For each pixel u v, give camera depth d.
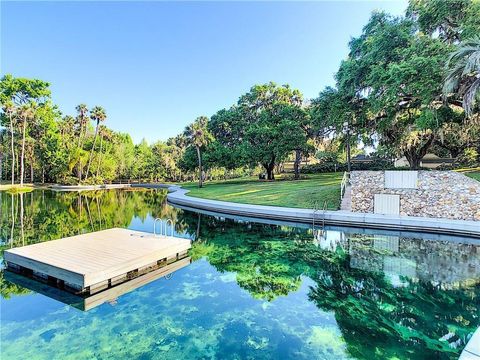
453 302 4.50
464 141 19.48
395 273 5.87
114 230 8.35
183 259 6.96
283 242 8.65
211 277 5.80
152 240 7.13
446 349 3.29
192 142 31.02
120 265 5.38
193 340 3.58
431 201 10.32
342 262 6.66
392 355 3.21
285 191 17.20
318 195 14.39
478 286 5.11
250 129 28.73
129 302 4.68
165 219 13.22
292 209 12.00
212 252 7.64
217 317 4.17
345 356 3.20
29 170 42.03
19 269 5.99
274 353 3.28
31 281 5.56
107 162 41.44
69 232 10.34
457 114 14.66
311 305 4.52
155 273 6.04
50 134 37.78
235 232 10.18
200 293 5.02
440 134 16.12
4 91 35.62
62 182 37.00
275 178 31.61
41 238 9.34
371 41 14.41
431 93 12.02
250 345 3.46
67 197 24.14
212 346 3.44
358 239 8.82
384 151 25.36
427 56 11.93
